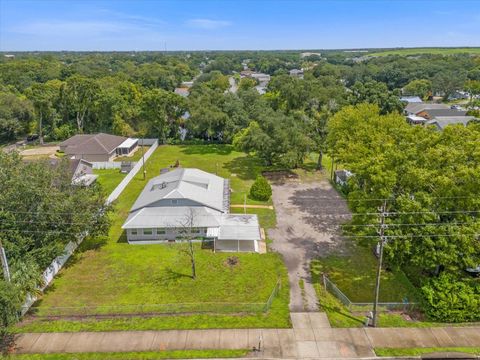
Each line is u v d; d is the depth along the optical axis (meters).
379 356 19.88
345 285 26.56
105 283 26.70
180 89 135.12
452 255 21.70
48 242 26.44
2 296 19.14
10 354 20.08
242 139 53.09
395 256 23.70
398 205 23.94
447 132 25.02
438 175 22.55
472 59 164.75
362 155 33.50
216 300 24.67
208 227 32.16
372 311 23.11
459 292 22.47
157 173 52.03
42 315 23.27
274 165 54.44
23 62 140.50
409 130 28.03
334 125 42.94
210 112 64.25
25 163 29.17
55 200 26.67
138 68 160.12
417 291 24.92
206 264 29.11
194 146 68.25
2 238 24.00
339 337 21.30
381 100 73.50
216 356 19.95
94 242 32.81
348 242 32.69
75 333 21.73
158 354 20.09
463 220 22.16
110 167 56.09
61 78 122.81
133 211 34.38
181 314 23.38
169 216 33.03
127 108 73.69
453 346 20.56
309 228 35.28
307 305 24.25
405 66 145.62
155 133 72.00
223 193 39.25
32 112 74.00
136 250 31.42
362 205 25.73
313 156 59.62
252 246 31.83
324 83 79.81
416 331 21.75
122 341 21.06
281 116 51.41
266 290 25.84
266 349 20.41
